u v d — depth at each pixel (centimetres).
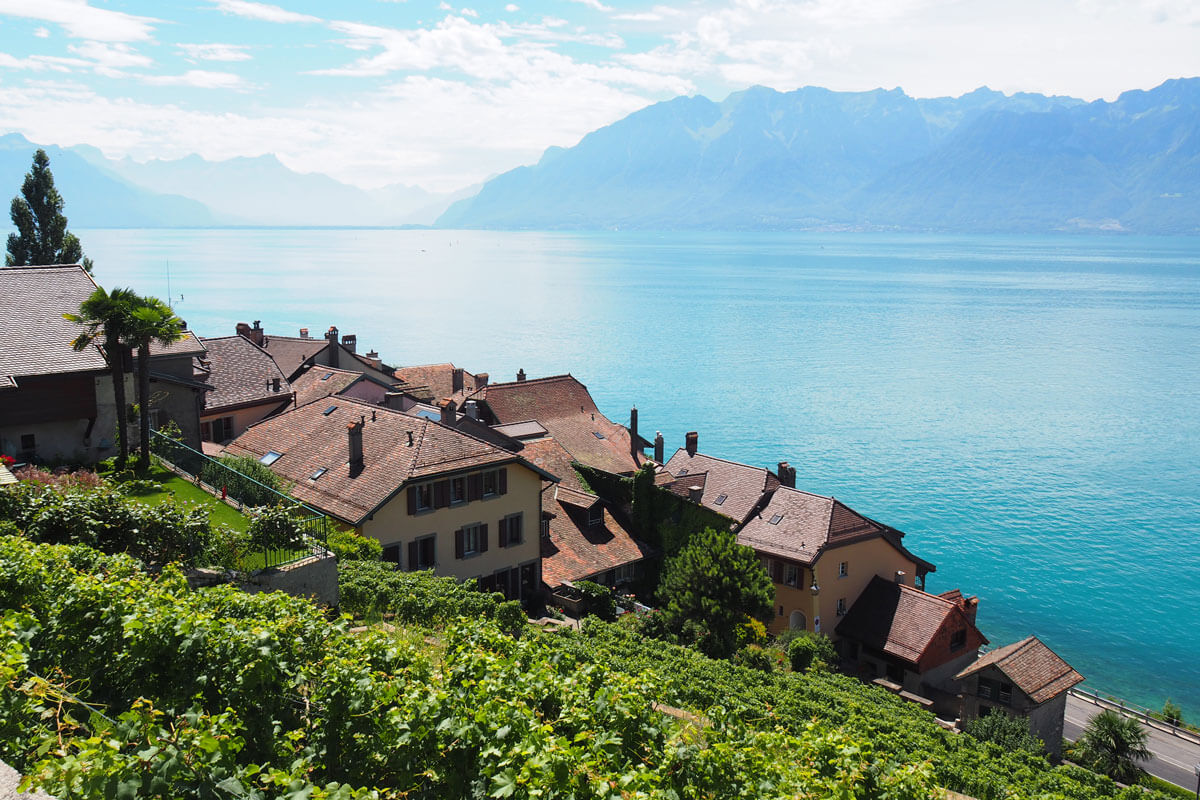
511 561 4669
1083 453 11912
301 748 1462
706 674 3356
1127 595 7919
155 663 1517
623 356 18500
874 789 1734
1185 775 4981
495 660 1802
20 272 4228
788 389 15488
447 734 1416
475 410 6925
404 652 1814
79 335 4019
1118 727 4859
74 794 980
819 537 5319
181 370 4991
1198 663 6825
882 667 5216
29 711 1173
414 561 4241
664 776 1524
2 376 3684
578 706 1706
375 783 1427
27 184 7394
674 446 11919
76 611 1586
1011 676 4688
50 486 2506
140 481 3575
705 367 17388
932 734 3528
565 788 1284
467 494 4428
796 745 1858
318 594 2633
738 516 5722
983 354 19262
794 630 5034
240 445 5075
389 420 4700
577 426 7294
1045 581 8175
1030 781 3234
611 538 5422
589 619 4081
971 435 12712
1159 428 13162
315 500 4253
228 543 2542
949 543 8975
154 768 1036
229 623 1595
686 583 4372
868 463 11375
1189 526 9438
